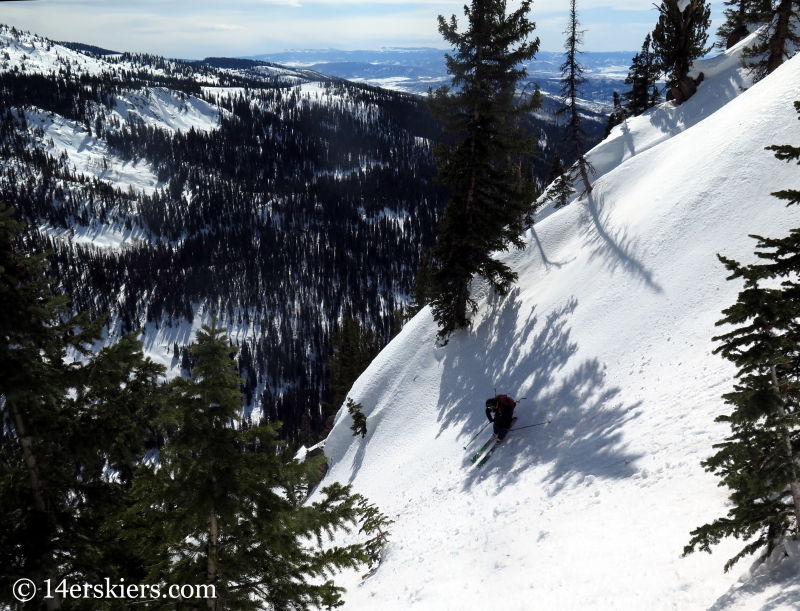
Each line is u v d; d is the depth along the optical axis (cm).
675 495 962
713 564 699
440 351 2809
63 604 623
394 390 2956
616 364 1738
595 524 1029
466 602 1009
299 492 714
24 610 584
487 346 2533
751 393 506
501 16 2247
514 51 2250
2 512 613
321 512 716
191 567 656
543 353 2114
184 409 604
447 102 2375
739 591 578
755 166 1902
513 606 899
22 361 575
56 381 589
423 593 1159
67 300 618
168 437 633
